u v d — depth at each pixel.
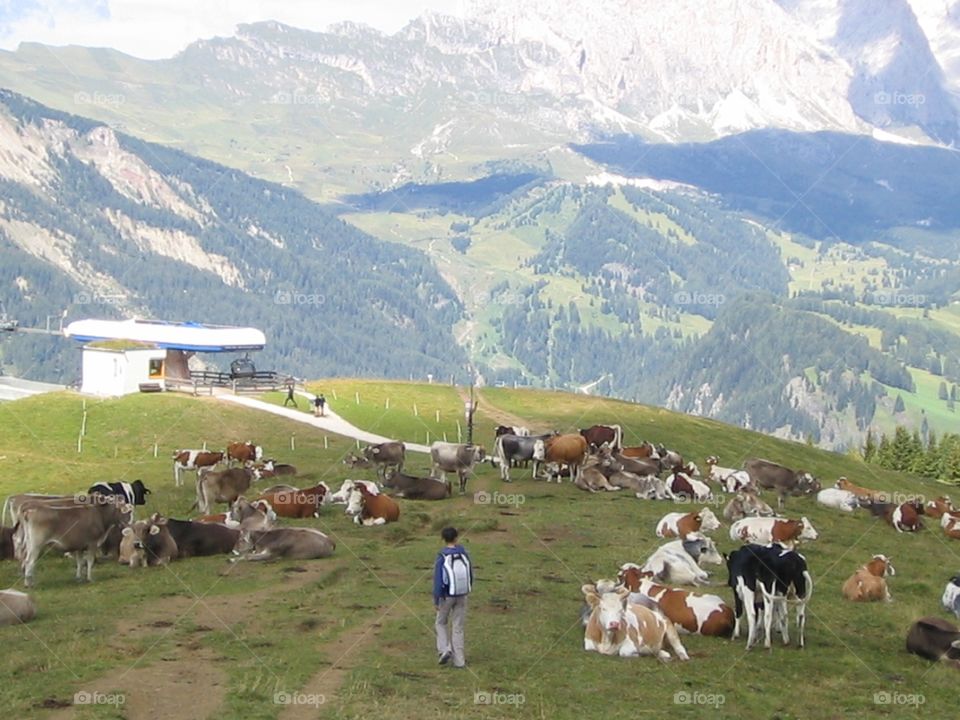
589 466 58.38
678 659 27.30
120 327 112.50
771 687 25.56
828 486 71.88
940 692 26.20
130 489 50.88
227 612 30.02
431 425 92.69
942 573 42.38
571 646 27.78
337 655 26.05
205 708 21.83
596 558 38.97
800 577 28.69
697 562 38.00
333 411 96.00
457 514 48.31
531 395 112.62
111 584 33.94
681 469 66.88
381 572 36.03
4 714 21.05
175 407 91.75
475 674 24.94
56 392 102.00
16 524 35.84
